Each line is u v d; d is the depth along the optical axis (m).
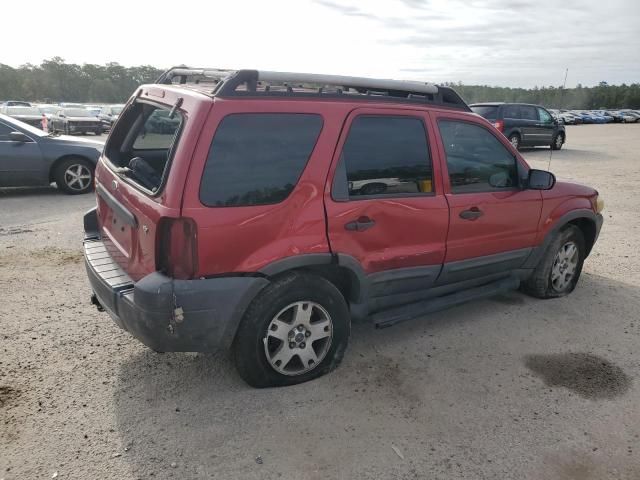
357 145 3.30
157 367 3.46
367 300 3.54
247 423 2.89
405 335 4.07
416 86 3.67
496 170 4.14
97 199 3.99
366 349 3.81
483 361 3.68
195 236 2.73
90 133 30.17
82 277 5.01
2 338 3.76
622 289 5.18
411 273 3.66
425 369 3.54
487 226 4.04
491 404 3.15
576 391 3.32
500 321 4.36
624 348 3.93
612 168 14.36
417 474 2.55
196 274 2.79
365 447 2.73
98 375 3.34
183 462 2.58
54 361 3.48
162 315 2.73
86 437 2.74
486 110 17.86
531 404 3.16
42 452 2.62
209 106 2.79
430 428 2.90
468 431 2.88
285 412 3.00
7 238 6.23
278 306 3.06
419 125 3.62
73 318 4.12
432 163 3.68
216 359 3.59
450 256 3.86
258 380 3.15
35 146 8.60
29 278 4.94
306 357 3.27
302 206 3.06
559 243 4.66
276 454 2.65
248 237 2.89
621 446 2.80
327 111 3.17
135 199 3.01
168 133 3.48
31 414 2.91
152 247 2.82
